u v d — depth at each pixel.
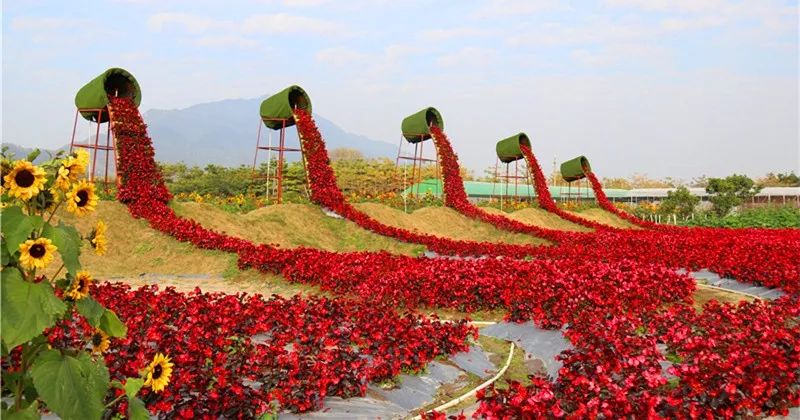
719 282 14.92
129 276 14.66
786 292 12.69
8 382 3.26
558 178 76.75
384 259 13.73
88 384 3.16
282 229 20.69
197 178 47.09
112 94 20.38
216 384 5.37
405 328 7.80
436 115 30.86
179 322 7.70
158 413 5.03
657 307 11.66
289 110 23.78
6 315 2.84
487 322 10.76
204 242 16.28
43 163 3.26
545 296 10.31
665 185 96.94
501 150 39.00
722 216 50.94
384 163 62.50
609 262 14.46
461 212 29.03
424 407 6.55
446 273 11.74
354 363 6.46
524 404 4.88
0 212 2.98
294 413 5.62
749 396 5.57
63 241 3.12
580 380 5.36
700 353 6.25
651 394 5.41
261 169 47.34
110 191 20.12
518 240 25.70
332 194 23.03
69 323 6.77
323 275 12.93
